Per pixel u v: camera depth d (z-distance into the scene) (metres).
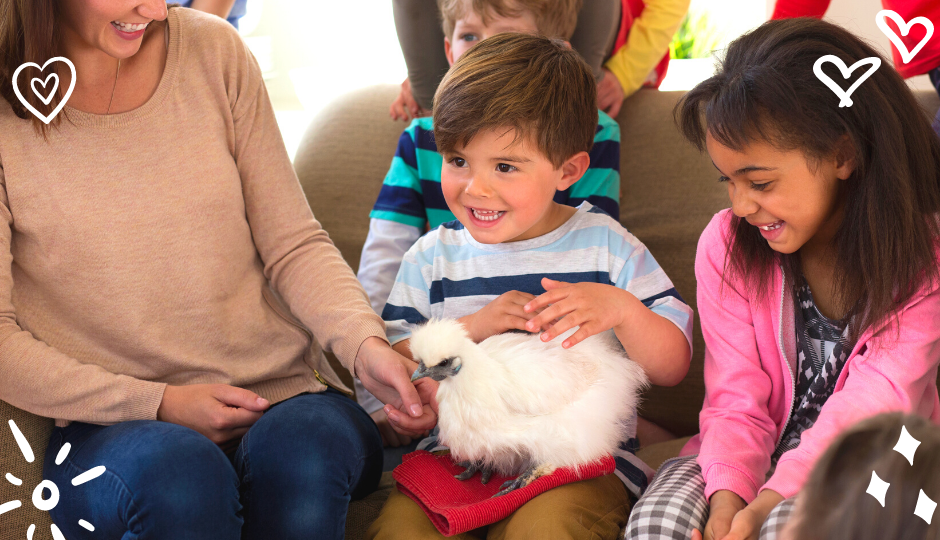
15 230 1.08
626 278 1.23
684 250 1.75
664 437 1.66
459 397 1.00
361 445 1.08
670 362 1.16
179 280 1.13
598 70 1.83
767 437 1.12
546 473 1.03
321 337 1.22
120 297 1.10
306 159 2.03
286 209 1.29
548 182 1.16
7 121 1.06
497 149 1.10
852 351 1.06
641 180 1.86
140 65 1.13
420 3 1.75
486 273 1.28
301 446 1.00
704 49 3.01
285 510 0.97
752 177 0.97
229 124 1.22
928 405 1.10
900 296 1.01
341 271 1.27
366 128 2.04
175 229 1.13
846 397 1.01
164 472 0.89
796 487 0.95
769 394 1.18
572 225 1.28
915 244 0.98
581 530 0.97
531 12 1.55
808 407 1.14
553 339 1.09
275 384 1.23
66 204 1.06
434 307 1.31
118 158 1.10
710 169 1.80
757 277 1.16
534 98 1.09
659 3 1.96
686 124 1.09
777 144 0.93
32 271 1.08
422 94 1.92
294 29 3.62
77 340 1.11
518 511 1.00
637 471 1.19
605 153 1.64
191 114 1.17
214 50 1.20
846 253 1.02
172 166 1.13
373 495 1.25
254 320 1.22
